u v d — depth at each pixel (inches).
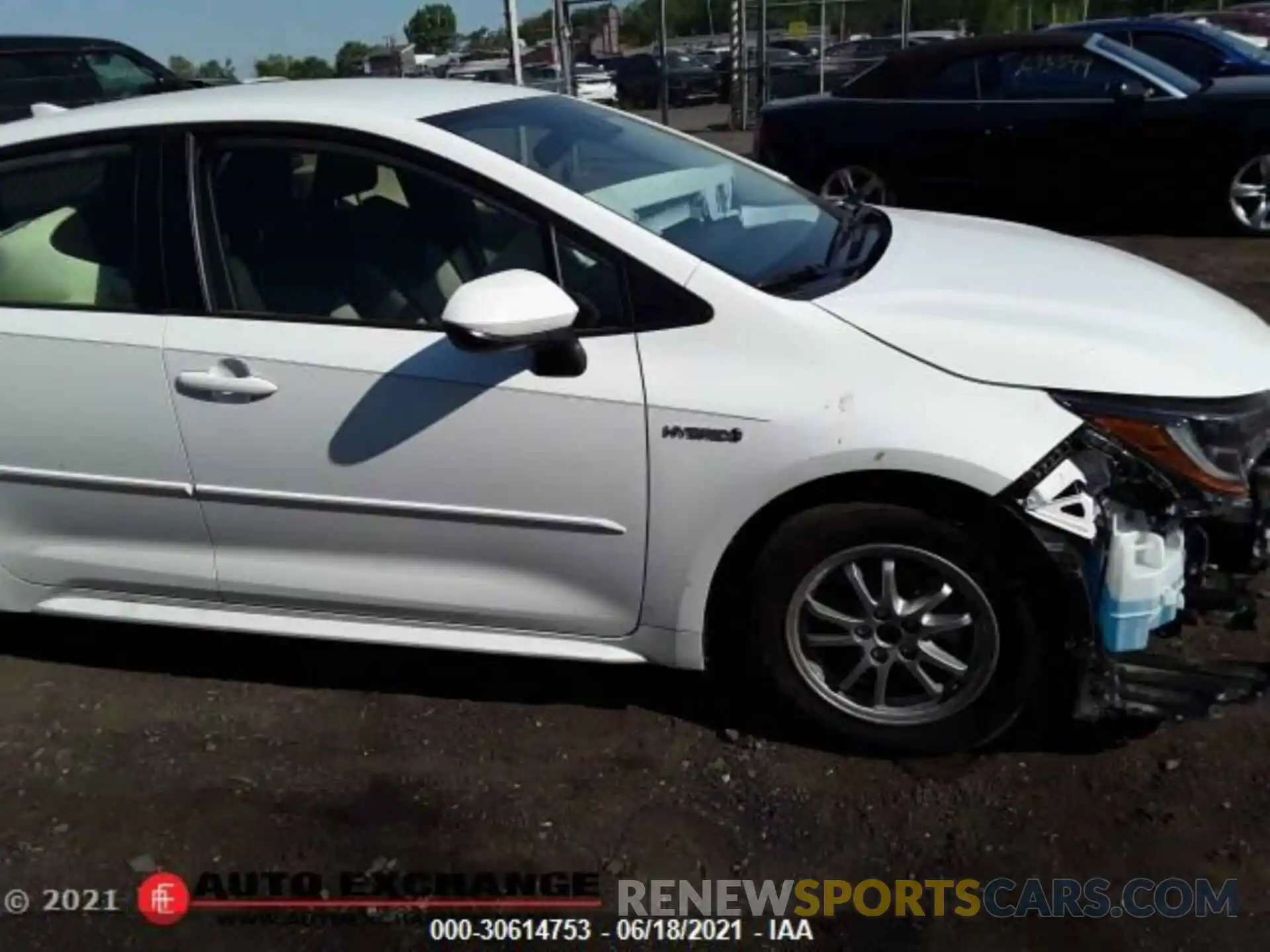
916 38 789.2
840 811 112.5
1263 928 96.7
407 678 138.3
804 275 118.9
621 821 113.3
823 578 115.0
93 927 104.9
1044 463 104.8
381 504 121.6
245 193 125.3
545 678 136.1
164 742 129.7
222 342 121.9
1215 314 124.4
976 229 147.9
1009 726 115.3
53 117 134.7
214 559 130.7
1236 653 129.3
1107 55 349.1
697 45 973.8
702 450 111.2
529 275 109.2
